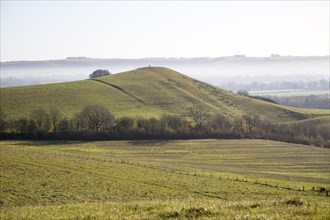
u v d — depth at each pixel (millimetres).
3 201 37531
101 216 19781
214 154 89562
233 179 58812
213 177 59500
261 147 98625
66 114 120938
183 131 110688
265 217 17500
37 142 98438
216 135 111125
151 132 108438
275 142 106062
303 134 116750
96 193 43219
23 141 99375
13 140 100688
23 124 105188
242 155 89062
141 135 107250
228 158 85625
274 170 74625
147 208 22016
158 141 103500
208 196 44938
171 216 19188
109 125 110500
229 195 46125
